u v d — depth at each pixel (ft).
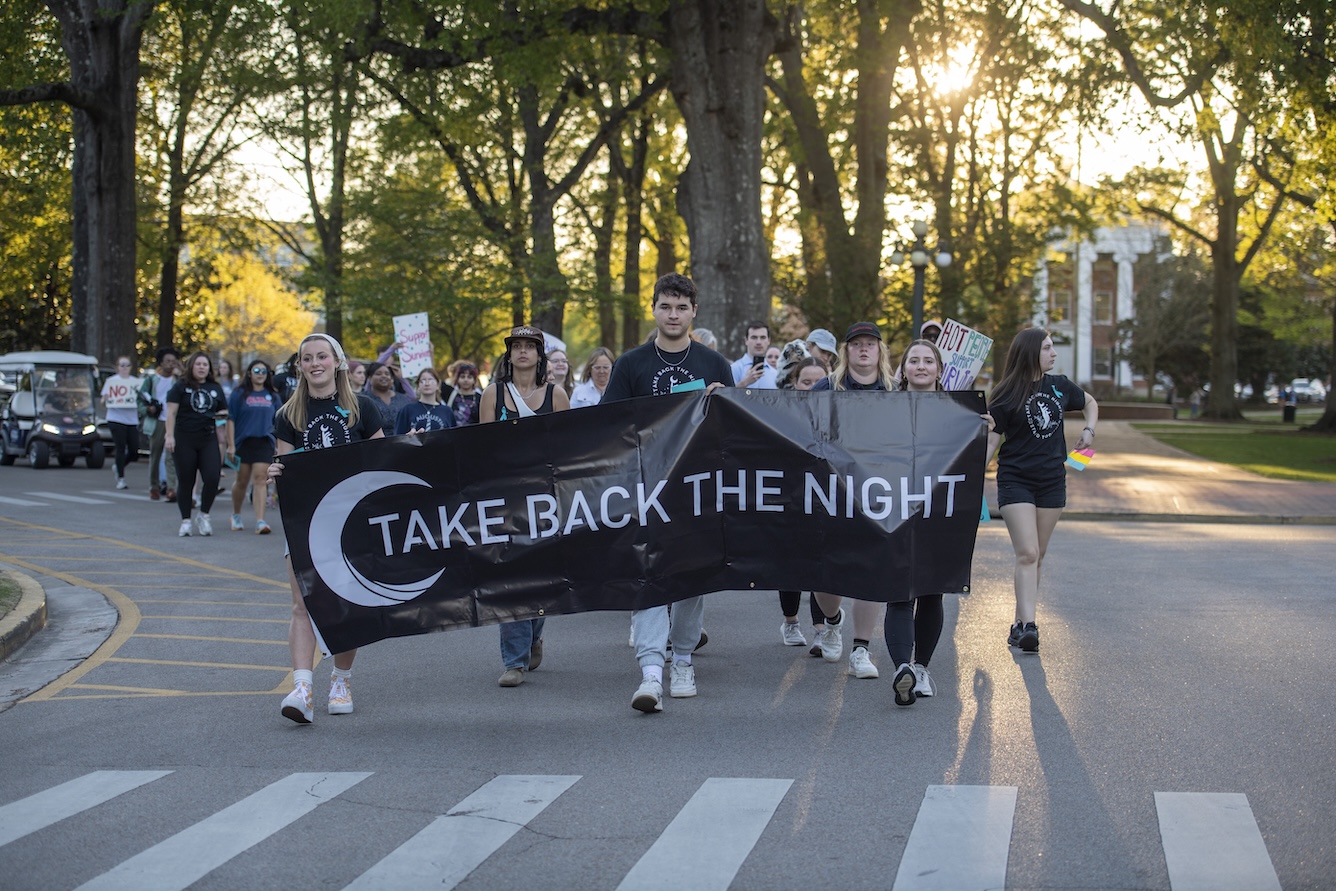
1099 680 24.44
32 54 105.60
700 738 20.56
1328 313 204.44
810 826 16.05
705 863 14.79
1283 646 27.76
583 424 23.12
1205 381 253.65
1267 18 78.74
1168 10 87.97
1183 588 36.65
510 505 22.93
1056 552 46.09
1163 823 15.93
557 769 18.86
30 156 112.37
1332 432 150.10
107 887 14.29
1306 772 18.20
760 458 23.18
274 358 245.86
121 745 20.58
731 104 76.95
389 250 107.65
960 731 20.68
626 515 23.04
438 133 96.58
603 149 134.51
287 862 15.03
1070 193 126.11
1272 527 57.93
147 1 96.78
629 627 31.63
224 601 35.06
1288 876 14.12
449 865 14.85
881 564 22.77
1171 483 79.25
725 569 23.13
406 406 39.40
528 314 110.32
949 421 23.25
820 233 97.55
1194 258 238.89
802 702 23.04
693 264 78.95
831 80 109.81
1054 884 13.94
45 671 26.43
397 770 18.92
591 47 90.68
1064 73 108.88
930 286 100.07
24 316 166.40
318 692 24.57
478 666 26.89
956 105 116.88
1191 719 21.30
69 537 49.16
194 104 121.90
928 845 15.25
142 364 171.63
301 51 86.17
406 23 76.23
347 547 22.45
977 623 30.81
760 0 77.41
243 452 50.67
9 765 19.48
